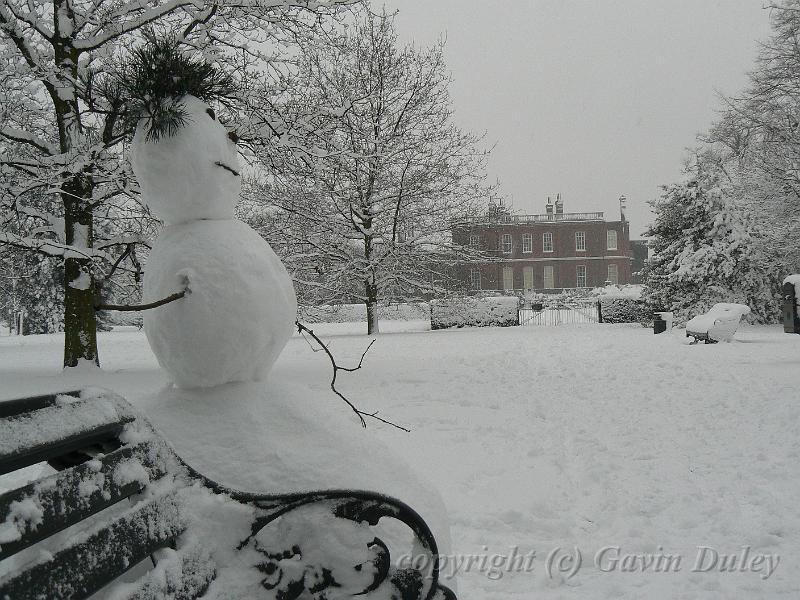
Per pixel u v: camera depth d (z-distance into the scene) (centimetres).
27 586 107
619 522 412
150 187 223
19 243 1154
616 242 7512
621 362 1289
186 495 179
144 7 1200
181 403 214
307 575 187
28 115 1298
